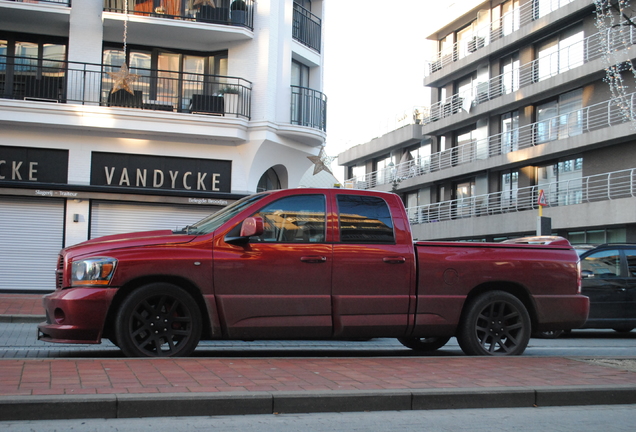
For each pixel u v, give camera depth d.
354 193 7.66
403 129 47.84
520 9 36.31
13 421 4.48
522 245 8.10
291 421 4.77
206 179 21.50
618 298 13.15
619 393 5.79
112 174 20.75
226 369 5.99
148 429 4.41
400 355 8.69
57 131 20.38
